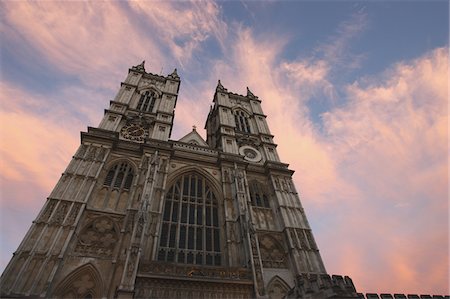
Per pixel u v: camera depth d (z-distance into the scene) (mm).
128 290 20094
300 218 34188
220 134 45438
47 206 25250
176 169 35531
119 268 22766
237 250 27719
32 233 22891
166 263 23266
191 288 22250
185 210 31656
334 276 19766
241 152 43531
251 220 32125
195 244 28422
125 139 37781
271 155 45188
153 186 30391
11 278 19844
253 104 57438
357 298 17766
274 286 27172
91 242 25109
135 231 24266
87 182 28922
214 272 23875
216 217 32219
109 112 39812
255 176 39969
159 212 28484
